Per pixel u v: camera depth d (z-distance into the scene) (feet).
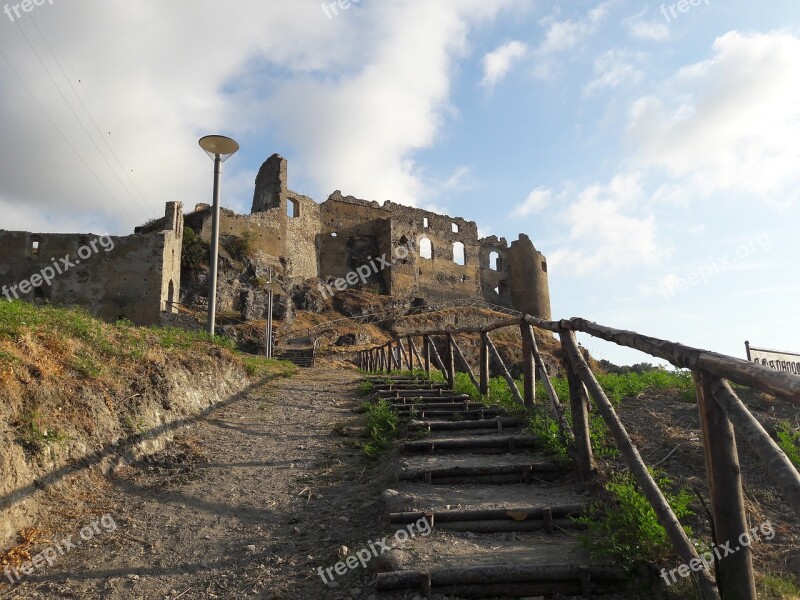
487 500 13.50
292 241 152.66
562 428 16.65
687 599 8.66
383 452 19.67
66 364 17.69
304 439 22.47
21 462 13.34
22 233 62.69
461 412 23.06
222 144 39.63
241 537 13.26
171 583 11.18
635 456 10.72
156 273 64.23
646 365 62.95
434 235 181.78
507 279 196.75
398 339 51.34
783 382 5.82
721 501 7.45
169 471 17.88
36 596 10.62
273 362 53.62
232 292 122.31
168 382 22.76
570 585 9.71
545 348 124.36
